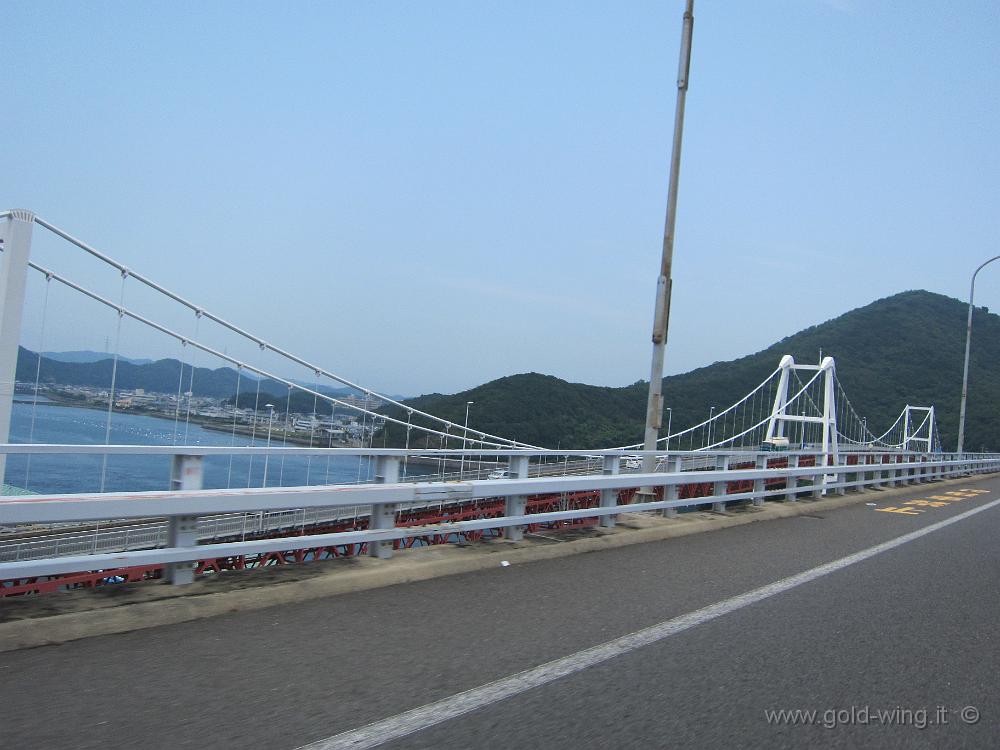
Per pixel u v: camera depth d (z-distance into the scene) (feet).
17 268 39.58
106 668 10.90
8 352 38.65
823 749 9.36
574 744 9.11
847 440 161.38
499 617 14.65
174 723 9.18
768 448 131.85
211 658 11.53
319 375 70.54
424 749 8.79
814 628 14.92
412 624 13.89
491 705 10.21
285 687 10.49
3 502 11.48
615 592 17.25
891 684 11.86
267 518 41.83
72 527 37.09
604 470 25.75
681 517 29.17
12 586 22.56
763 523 31.78
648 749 9.08
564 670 11.73
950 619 16.21
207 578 15.15
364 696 10.31
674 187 34.01
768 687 11.42
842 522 33.47
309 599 15.30
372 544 18.11
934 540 28.78
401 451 18.26
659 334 33.22
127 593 13.70
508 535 21.95
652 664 12.24
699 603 16.53
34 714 9.25
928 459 66.95
